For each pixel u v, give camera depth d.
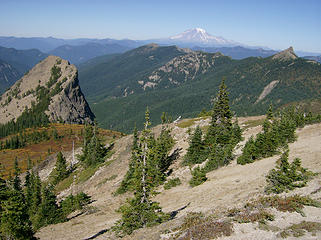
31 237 29.27
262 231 16.92
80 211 47.16
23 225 28.55
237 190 31.39
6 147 146.00
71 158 105.75
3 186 33.97
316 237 15.29
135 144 69.44
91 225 36.84
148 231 24.02
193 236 17.75
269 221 18.14
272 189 25.41
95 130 116.12
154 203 26.95
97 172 74.25
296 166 26.19
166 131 78.38
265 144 45.62
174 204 35.25
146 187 26.91
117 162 72.81
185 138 72.81
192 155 55.56
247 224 18.08
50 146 140.62
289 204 19.89
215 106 58.88
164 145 60.81
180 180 48.91
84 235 32.41
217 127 57.78
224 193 32.06
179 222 23.28
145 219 26.67
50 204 42.69
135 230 25.77
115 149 85.81
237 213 20.33
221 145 55.72
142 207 26.42
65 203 49.78
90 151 85.06
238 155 51.41
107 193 55.50
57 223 41.50
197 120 85.88
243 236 16.66
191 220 21.66
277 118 72.12
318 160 33.50
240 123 78.56
